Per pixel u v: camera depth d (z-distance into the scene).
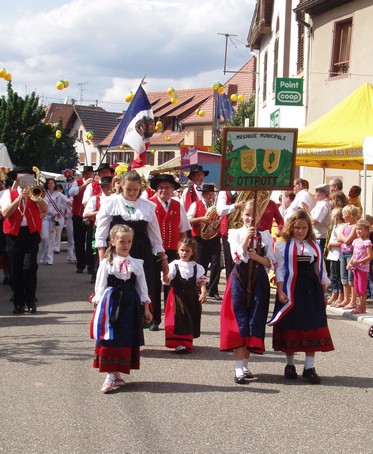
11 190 10.64
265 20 28.42
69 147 70.44
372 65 19.39
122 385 6.82
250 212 7.16
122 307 6.63
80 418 5.84
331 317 10.84
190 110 61.47
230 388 6.82
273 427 5.69
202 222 11.89
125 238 6.71
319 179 22.12
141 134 12.78
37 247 10.70
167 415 5.95
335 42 21.09
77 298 12.12
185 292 8.38
